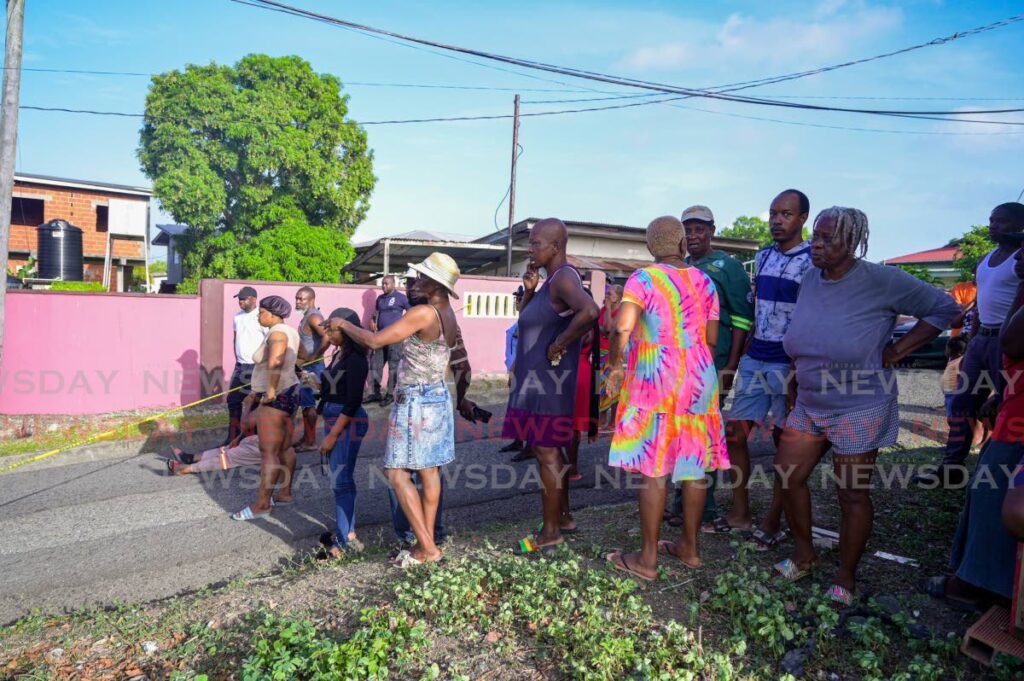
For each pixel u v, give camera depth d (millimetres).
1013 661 2740
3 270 8234
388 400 10703
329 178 23953
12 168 8227
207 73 22859
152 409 9938
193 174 21406
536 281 6156
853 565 3400
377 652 3047
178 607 3955
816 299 3449
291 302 11062
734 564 3822
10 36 8008
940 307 3238
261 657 3076
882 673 2758
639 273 3594
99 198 26156
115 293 9789
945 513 4797
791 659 2887
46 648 3529
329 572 4305
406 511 4145
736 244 21797
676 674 2719
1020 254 3273
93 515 5898
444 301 4227
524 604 3369
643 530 3693
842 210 3305
